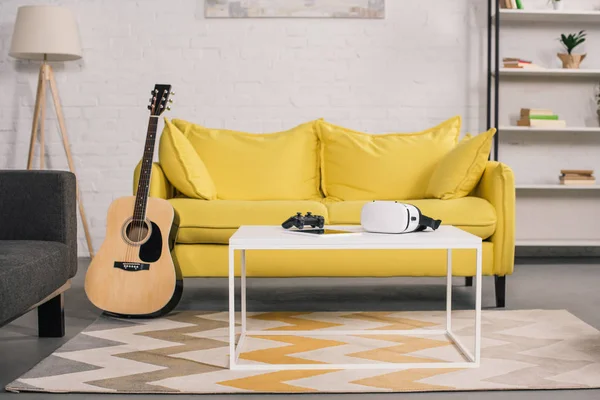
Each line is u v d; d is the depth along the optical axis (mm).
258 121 4859
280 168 3793
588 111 4965
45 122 4836
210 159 3799
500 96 4953
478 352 2312
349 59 4848
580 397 2033
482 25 4855
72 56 4680
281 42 4828
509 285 3834
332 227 2613
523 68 4625
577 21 4922
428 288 3781
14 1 4777
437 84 4875
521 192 4984
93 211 4867
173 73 4828
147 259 2986
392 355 2445
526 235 5012
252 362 2355
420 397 2041
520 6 4672
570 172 4668
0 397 2037
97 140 4844
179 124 3941
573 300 3416
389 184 3750
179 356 2434
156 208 3029
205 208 3227
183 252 3201
